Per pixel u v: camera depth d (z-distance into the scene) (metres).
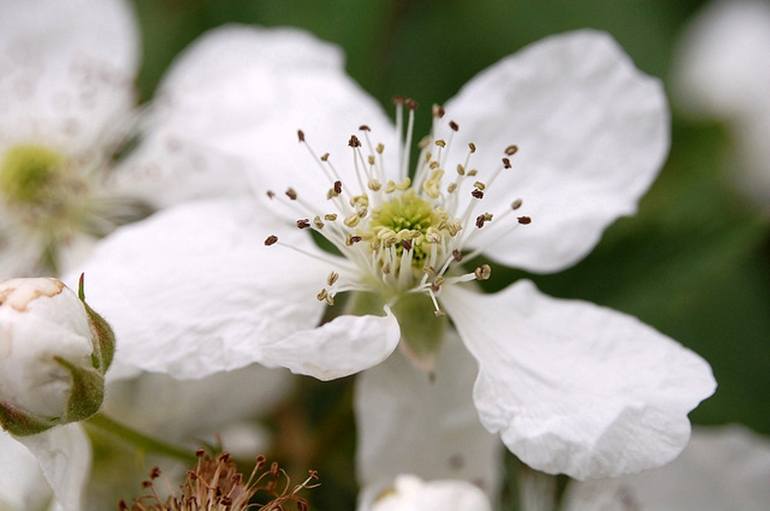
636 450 0.13
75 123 0.16
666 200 0.16
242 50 0.16
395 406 0.14
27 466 0.14
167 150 0.16
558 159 0.14
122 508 0.14
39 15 0.16
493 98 0.15
